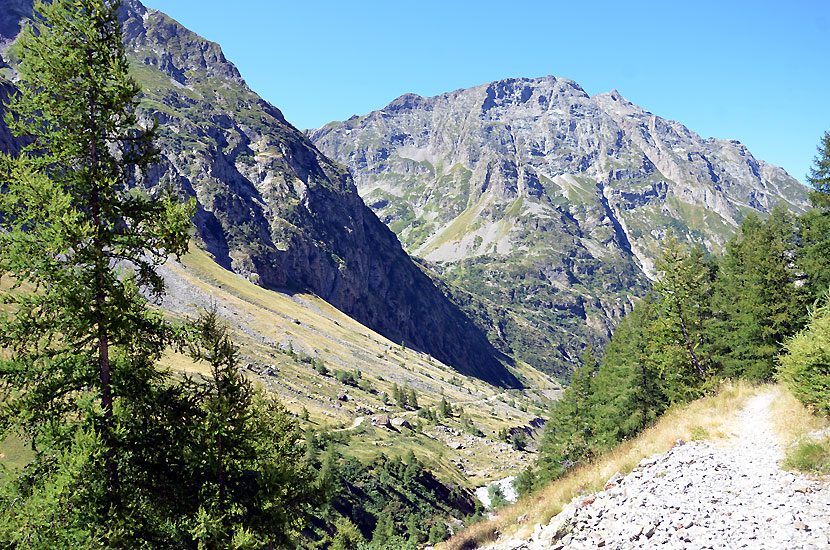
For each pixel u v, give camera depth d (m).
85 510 11.88
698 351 37.56
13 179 12.52
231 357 15.59
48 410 12.80
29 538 11.22
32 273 12.95
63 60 13.12
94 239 13.32
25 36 13.34
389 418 140.50
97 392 13.61
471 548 18.61
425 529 77.25
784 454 14.39
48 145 13.65
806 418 16.48
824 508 10.14
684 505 12.07
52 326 12.73
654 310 39.94
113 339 13.74
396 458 97.12
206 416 14.86
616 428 43.09
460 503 95.69
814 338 17.73
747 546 9.39
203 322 15.58
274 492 16.30
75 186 13.62
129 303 13.61
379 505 80.25
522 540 15.31
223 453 15.40
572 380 56.75
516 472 122.06
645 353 42.12
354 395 156.88
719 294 44.94
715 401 24.92
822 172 32.31
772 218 43.84
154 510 13.62
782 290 35.16
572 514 14.05
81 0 13.70
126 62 14.25
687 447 17.38
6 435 12.51
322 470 73.94
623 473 17.09
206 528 13.45
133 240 13.72
